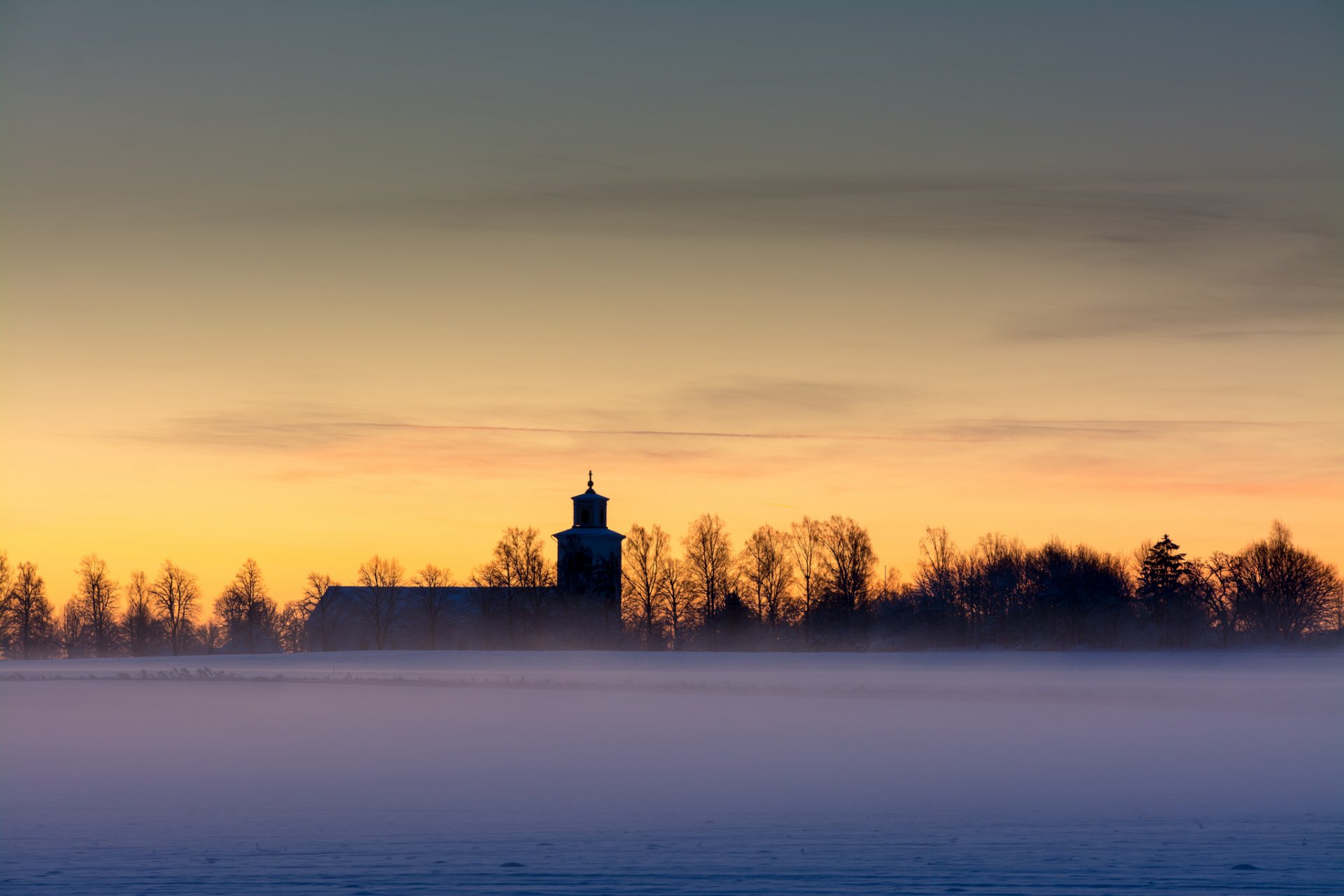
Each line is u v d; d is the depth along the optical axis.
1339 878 30.19
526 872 31.36
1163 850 34.38
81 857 34.22
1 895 29.03
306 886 29.69
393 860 33.47
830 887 29.42
